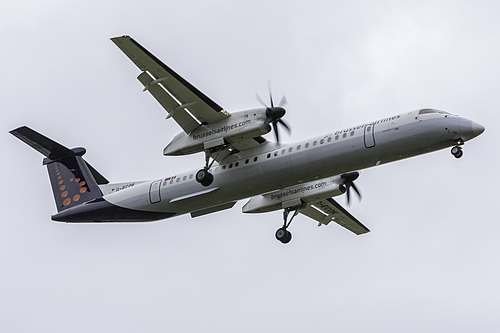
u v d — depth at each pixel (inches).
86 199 3686.0
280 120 3171.8
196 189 3358.8
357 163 3078.2
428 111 2992.1
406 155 3031.5
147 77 2974.9
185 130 3233.3
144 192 3494.1
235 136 3107.8
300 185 3572.8
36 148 3663.9
